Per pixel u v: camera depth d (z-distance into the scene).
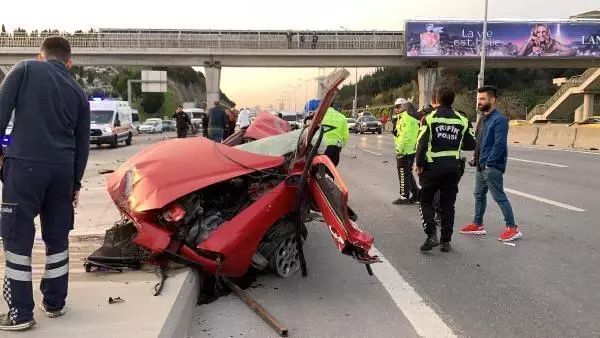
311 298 5.00
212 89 53.81
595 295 5.08
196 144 5.34
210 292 5.05
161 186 4.68
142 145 30.73
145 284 4.49
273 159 5.22
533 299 4.98
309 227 7.88
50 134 3.49
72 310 3.89
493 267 5.96
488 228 7.86
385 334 4.22
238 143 7.58
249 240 4.86
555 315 4.61
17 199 3.42
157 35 51.66
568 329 4.33
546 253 6.50
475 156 7.48
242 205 5.14
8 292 3.48
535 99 80.94
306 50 53.16
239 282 5.30
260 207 4.94
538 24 54.19
